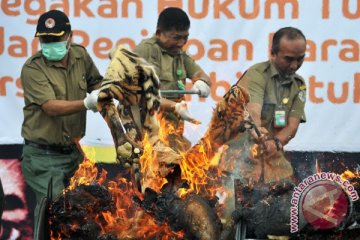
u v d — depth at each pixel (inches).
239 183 413.4
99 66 556.1
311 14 554.9
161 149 414.0
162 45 510.9
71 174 514.3
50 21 490.0
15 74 553.3
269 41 556.4
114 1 553.9
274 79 507.8
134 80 422.3
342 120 561.9
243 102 439.2
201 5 553.9
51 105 492.7
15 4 549.3
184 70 517.0
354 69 558.3
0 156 561.3
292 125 510.6
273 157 489.1
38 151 506.9
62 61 505.0
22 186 567.2
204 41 556.1
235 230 401.7
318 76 559.2
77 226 385.1
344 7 554.9
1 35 550.3
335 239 391.9
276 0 553.9
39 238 383.9
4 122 557.0
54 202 388.2
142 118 423.2
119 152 411.8
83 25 553.9
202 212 385.7
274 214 391.5
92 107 462.0
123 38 556.1
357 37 556.4
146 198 390.3
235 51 557.0
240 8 554.3
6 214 569.0
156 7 554.3
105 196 391.2
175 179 410.0
